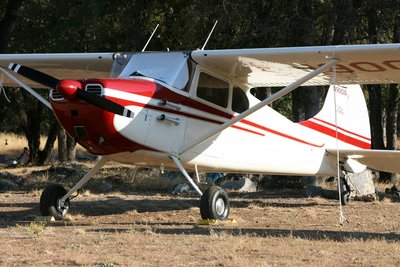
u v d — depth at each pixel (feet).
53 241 59.77
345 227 74.38
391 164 105.19
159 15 169.27
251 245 56.34
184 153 80.64
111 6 171.53
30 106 236.22
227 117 85.87
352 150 100.99
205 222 76.69
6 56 89.20
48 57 87.45
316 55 76.02
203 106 82.17
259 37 140.05
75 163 187.11
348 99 109.60
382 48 72.74
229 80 86.94
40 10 174.70
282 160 97.04
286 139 97.14
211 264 48.39
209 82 83.30
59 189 81.76
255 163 92.17
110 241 59.62
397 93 168.55
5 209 92.94
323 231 69.26
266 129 93.25
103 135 72.79
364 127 112.57
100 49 182.60
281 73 85.05
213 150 84.48
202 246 56.39
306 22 136.67
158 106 76.38
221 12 139.33
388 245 56.59
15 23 186.60
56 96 72.02
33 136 248.32
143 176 145.38
